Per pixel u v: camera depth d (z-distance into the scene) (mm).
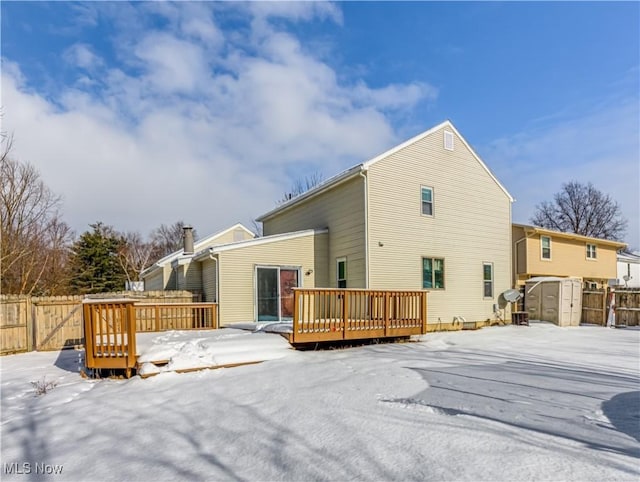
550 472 2678
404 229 12336
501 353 8242
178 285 16109
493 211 14688
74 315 11133
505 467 2783
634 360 7336
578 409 4117
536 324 15000
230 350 7258
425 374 5969
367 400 4664
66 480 3084
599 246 23000
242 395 5141
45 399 5539
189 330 10328
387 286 11844
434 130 13336
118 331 8484
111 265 30875
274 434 3746
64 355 9828
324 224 13781
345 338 9039
